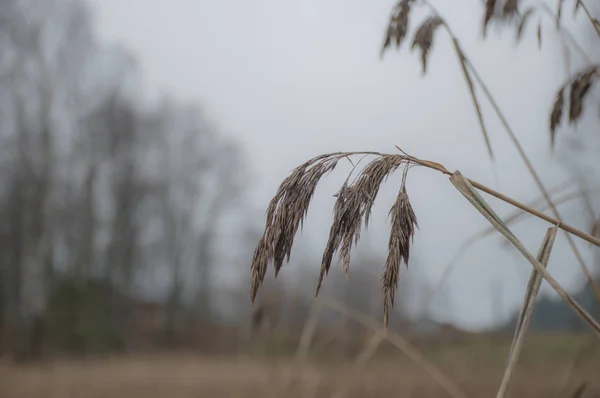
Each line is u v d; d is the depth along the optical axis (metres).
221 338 14.37
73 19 23.52
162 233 37.19
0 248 26.97
